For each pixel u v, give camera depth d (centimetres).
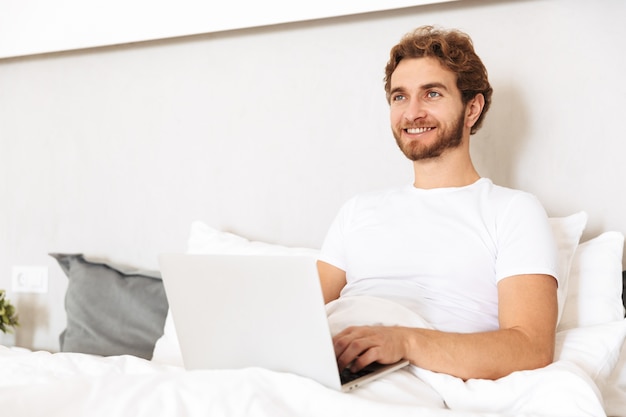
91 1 254
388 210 177
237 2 228
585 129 193
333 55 222
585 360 147
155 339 220
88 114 263
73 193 265
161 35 241
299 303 122
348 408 111
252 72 235
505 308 151
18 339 273
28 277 272
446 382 133
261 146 233
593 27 192
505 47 202
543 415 118
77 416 106
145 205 252
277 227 230
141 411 108
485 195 169
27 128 275
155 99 251
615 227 190
